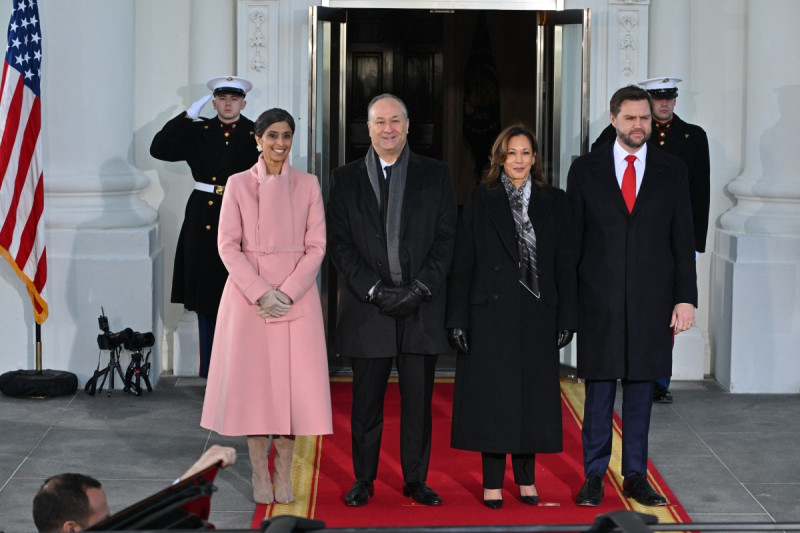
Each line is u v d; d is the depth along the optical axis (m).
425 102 14.30
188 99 9.05
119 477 6.47
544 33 9.00
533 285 5.81
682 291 5.99
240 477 6.51
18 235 7.84
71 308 8.39
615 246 5.96
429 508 5.96
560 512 5.91
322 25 8.81
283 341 5.82
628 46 9.03
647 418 6.13
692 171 8.21
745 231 8.73
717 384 8.97
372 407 6.04
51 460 6.74
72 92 8.41
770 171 8.76
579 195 6.04
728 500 6.21
